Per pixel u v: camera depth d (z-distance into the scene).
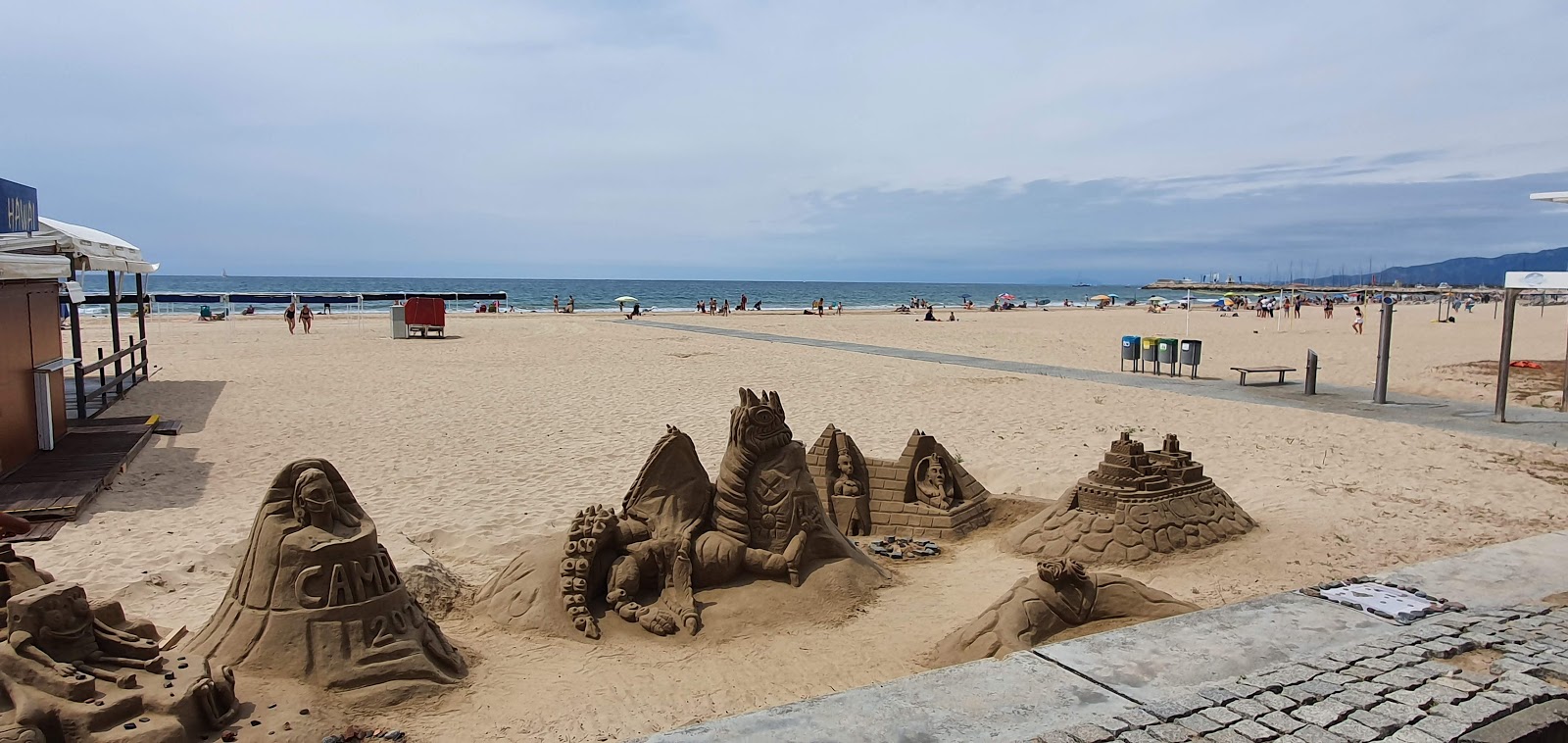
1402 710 3.94
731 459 7.04
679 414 16.66
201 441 13.81
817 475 9.27
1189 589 7.27
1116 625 5.74
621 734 4.78
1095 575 5.97
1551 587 5.79
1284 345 31.11
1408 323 43.88
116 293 18.25
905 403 17.69
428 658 5.37
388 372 22.64
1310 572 7.67
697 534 6.82
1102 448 13.27
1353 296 90.44
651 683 5.44
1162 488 8.45
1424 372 22.23
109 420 15.02
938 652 5.80
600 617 6.33
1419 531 8.86
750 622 6.34
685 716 5.01
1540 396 17.77
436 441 13.96
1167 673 4.36
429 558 7.95
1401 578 5.93
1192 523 8.34
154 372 22.06
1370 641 4.76
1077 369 23.55
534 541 8.74
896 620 6.54
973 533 9.12
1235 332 38.12
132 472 11.72
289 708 4.68
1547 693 4.14
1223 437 14.03
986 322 47.25
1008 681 4.25
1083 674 4.34
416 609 5.59
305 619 5.11
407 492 10.76
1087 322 48.56
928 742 3.65
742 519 6.92
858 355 27.50
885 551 8.34
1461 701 4.04
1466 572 6.06
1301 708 3.94
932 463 9.22
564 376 22.12
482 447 13.52
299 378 21.22
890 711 3.92
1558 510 9.68
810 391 19.36
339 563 5.24
